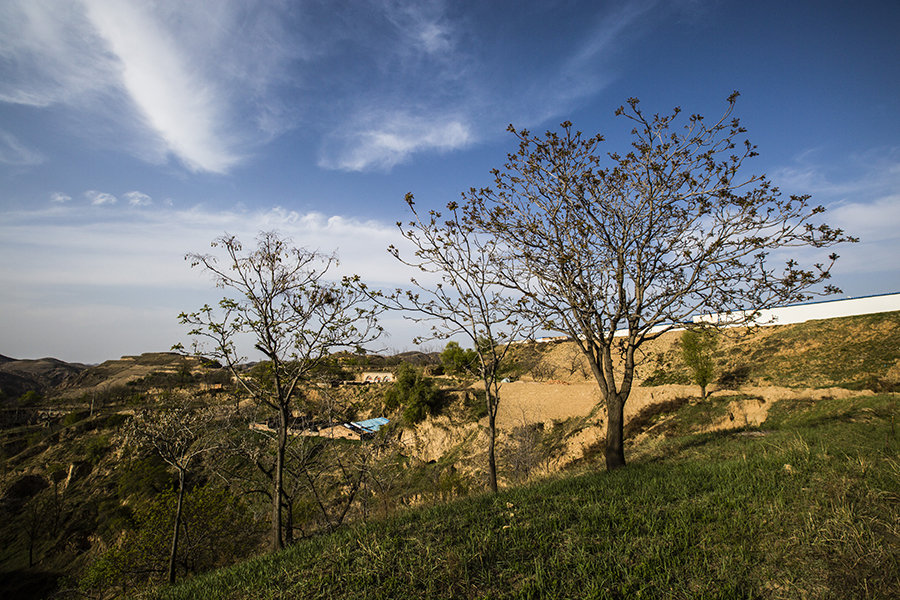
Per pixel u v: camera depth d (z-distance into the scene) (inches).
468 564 200.5
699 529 219.3
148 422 701.9
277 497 493.7
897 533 180.2
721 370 1375.5
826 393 861.8
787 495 247.6
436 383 1991.9
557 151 458.0
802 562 175.3
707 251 403.9
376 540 244.4
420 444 1619.1
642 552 198.7
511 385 1701.5
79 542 1568.7
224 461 607.2
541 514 261.7
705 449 460.4
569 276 459.2
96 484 1895.9
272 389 565.6
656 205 443.8
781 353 1332.4
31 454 2273.6
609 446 454.6
